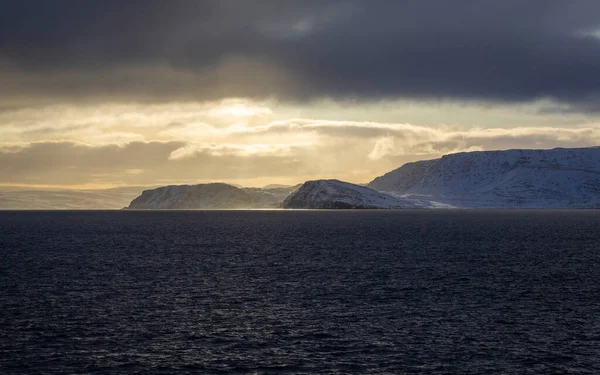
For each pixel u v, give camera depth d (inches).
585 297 3078.2
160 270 4097.0
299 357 2103.8
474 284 3472.0
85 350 2167.8
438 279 3661.4
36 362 2039.9
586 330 2428.6
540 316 2659.9
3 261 4552.2
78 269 4119.1
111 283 3518.7
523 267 4224.9
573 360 2076.8
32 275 3809.1
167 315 2679.6
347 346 2223.2
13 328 2432.3
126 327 2469.2
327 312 2743.6
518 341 2283.5
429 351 2167.8
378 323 2541.8
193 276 3811.5
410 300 3011.8
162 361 2060.8
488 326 2492.6
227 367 2007.9
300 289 3324.3
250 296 3120.1
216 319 2608.3
